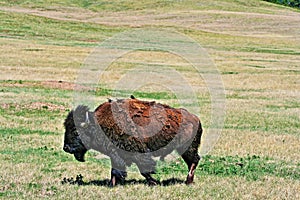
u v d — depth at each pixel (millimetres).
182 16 127750
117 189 15664
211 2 151625
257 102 39750
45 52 69188
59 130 25750
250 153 22016
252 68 66062
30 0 132375
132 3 141000
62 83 44906
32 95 37031
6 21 99312
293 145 23953
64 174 17516
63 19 111500
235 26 120812
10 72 50250
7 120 27797
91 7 133875
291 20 132375
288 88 49625
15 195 14773
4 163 18641
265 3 164375
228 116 32312
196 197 15180
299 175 18656
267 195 15648
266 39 106625
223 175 18312
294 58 81562
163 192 15562
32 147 21781
